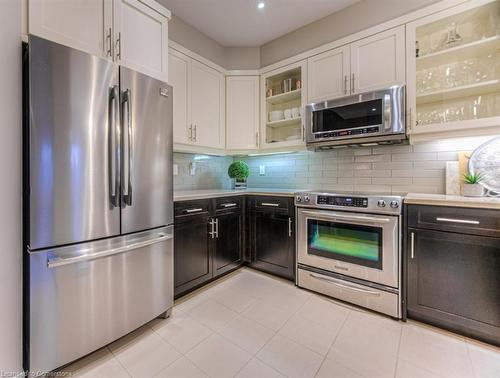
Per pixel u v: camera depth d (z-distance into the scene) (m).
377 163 2.36
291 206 2.32
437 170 2.06
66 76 1.24
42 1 1.28
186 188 2.80
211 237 2.29
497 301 1.44
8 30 1.14
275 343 1.52
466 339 1.54
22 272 1.18
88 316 1.35
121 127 1.45
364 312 1.86
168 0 2.20
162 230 1.74
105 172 1.39
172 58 2.27
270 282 2.38
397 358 1.38
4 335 1.14
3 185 1.12
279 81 2.89
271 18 2.46
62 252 1.25
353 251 1.95
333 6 2.30
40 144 1.17
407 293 1.73
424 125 1.87
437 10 1.80
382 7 2.13
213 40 2.82
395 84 1.96
